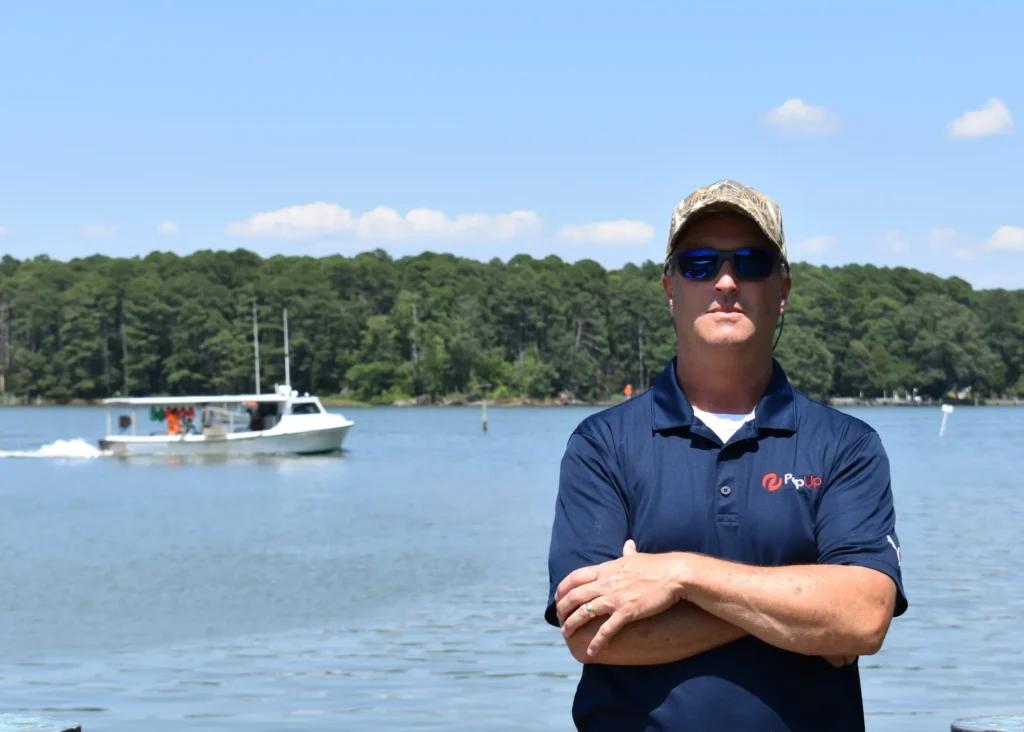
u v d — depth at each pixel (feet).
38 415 416.46
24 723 12.36
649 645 11.11
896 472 168.25
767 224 11.61
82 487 140.26
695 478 11.56
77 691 42.32
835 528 11.32
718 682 11.04
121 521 103.81
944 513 106.93
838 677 11.25
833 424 11.68
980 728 12.69
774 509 11.40
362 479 151.84
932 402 543.80
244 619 55.98
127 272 519.19
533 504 118.62
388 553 79.97
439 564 73.92
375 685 42.32
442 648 48.29
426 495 129.70
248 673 44.62
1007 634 49.90
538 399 499.51
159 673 44.93
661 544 11.51
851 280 592.19
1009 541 84.53
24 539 91.25
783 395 11.77
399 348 493.77
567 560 11.73
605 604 11.10
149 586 67.10
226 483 145.38
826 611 10.75
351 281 527.81
